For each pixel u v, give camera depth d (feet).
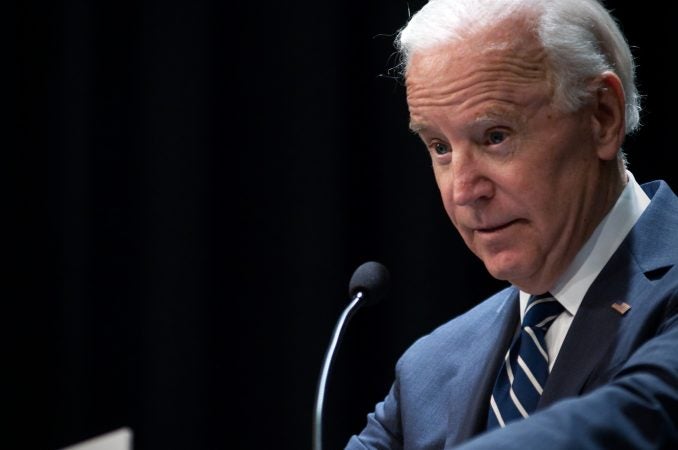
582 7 18.08
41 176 42.37
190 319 41.32
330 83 40.32
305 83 40.55
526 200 17.67
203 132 41.19
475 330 21.30
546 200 17.71
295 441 40.57
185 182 41.34
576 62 17.67
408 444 20.62
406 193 39.86
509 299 20.88
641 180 35.65
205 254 41.27
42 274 42.47
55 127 42.16
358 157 40.47
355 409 40.29
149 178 41.60
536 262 18.15
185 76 41.29
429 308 39.50
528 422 13.17
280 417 40.88
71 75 41.86
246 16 41.16
